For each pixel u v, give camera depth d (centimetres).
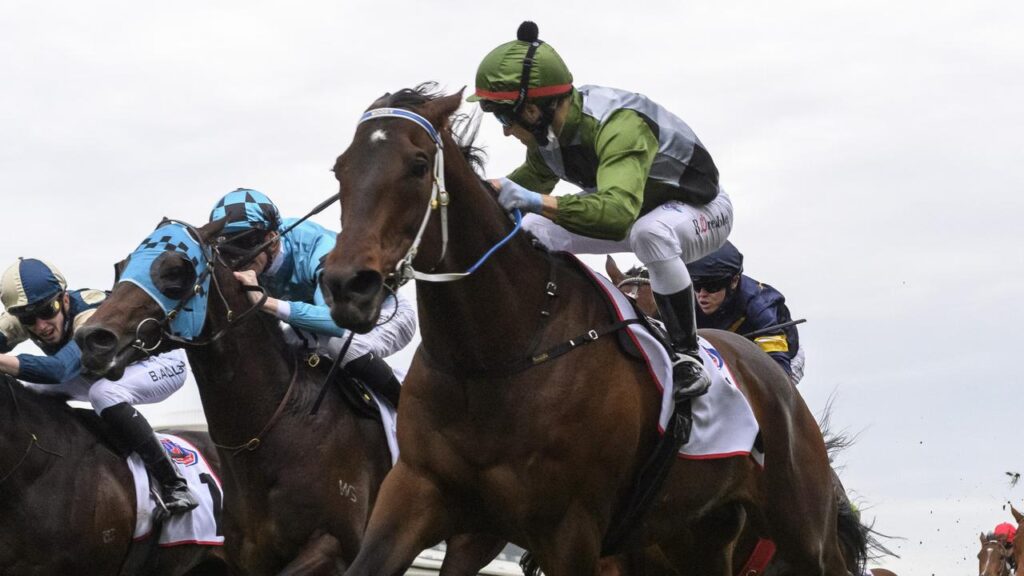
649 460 643
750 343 781
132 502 865
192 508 877
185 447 917
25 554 827
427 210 559
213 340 743
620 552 681
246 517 763
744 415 697
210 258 744
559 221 613
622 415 617
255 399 757
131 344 711
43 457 834
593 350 618
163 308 719
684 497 677
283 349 785
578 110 653
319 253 823
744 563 880
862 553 930
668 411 645
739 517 758
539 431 594
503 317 595
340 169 558
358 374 822
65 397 897
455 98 584
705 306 938
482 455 595
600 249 729
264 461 756
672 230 673
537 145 679
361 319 526
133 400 880
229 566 785
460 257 589
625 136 643
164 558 881
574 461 601
